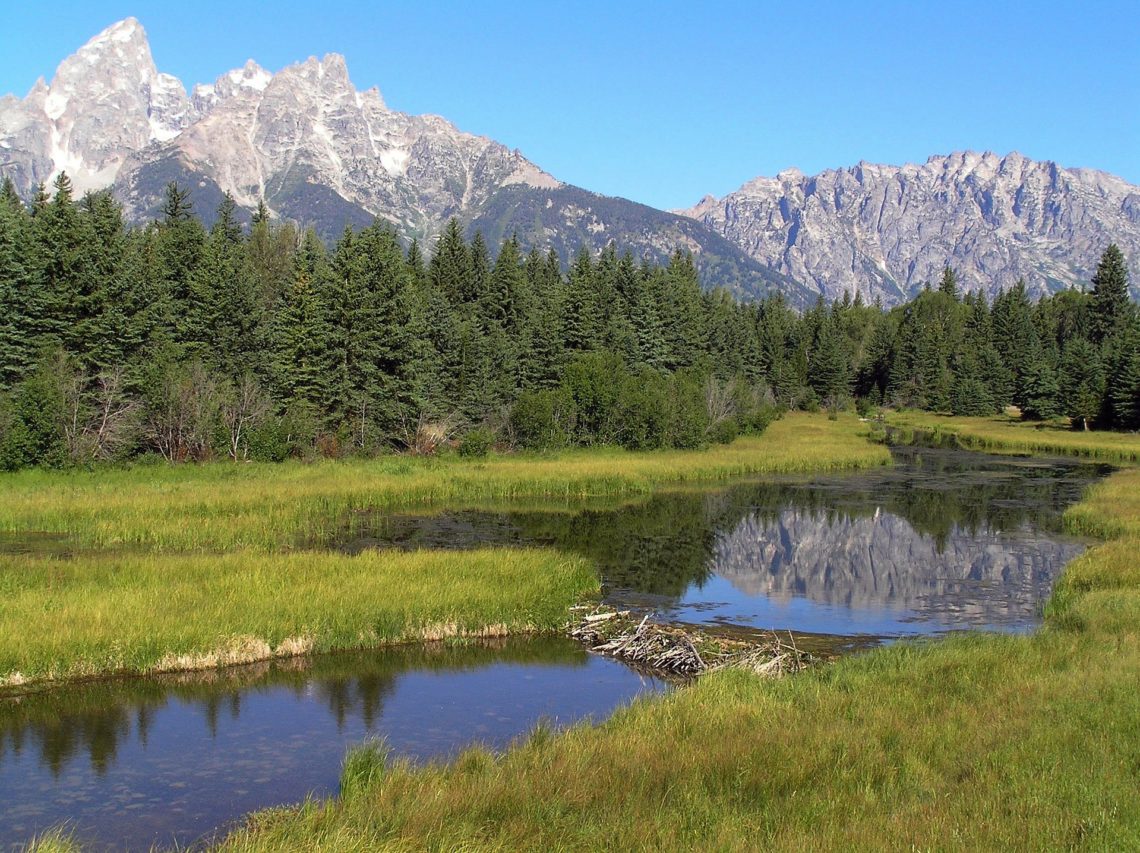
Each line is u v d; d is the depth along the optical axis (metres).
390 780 11.09
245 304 64.38
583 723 13.42
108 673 16.84
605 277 98.25
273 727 14.56
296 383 58.16
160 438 50.97
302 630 18.58
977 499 45.28
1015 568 29.31
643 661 18.61
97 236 55.66
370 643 19.12
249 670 17.41
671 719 13.00
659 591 25.33
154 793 12.08
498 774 11.02
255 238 98.00
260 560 23.56
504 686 16.84
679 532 35.16
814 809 9.52
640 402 66.19
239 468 47.12
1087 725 11.89
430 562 23.88
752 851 8.37
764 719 12.85
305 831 9.76
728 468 56.56
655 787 10.52
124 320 52.81
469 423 64.50
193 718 14.94
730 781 10.56
